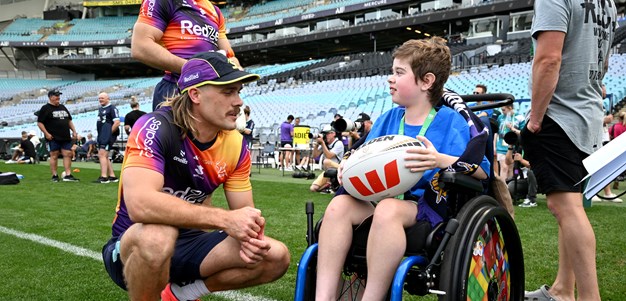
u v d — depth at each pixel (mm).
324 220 2182
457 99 2404
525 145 2848
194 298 2434
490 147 2367
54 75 53656
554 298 2951
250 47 43000
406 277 2100
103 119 10227
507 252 2539
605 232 5027
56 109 10398
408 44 2395
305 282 2129
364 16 37969
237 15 47812
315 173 12828
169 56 3057
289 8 44438
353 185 2129
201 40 3203
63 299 3049
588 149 2684
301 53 46531
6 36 50000
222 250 2244
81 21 53031
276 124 19734
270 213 6270
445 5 33500
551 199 2758
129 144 2129
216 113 2119
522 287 2578
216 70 2096
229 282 2328
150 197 2027
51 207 6793
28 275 3551
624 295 3104
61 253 4199
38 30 51531
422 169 2088
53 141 10523
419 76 2342
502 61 23594
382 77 26094
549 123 2711
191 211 2041
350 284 2443
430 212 2127
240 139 2389
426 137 2348
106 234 4992
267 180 11031
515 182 7082
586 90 2711
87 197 7863
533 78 2670
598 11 2734
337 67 34938
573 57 2688
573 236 2676
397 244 2027
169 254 2055
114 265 2271
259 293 3221
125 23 52062
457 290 1971
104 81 48719
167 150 2150
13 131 31156
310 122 21391
